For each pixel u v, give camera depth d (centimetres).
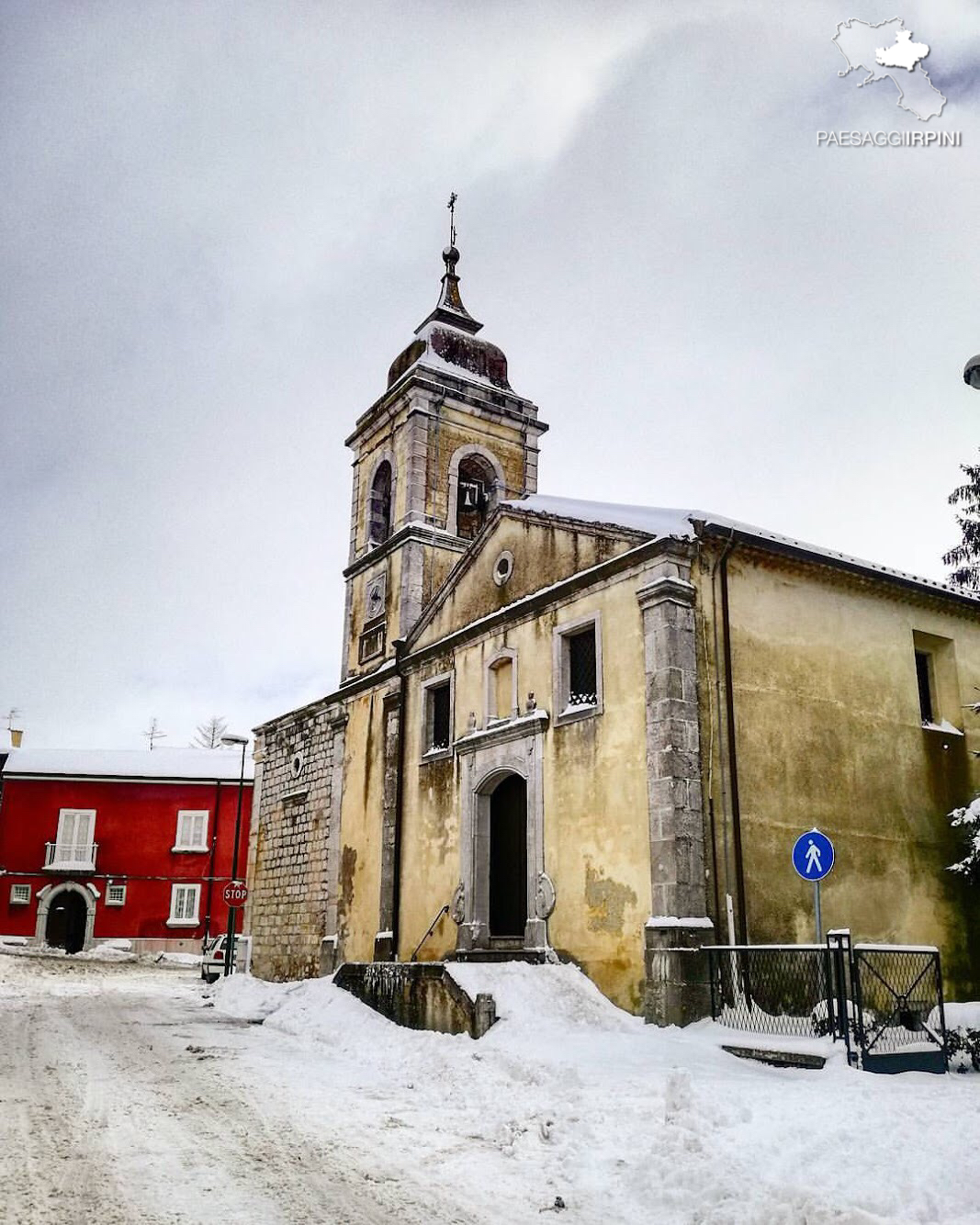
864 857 1545
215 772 4503
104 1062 1164
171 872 4384
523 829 1741
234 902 2695
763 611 1544
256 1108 892
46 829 4388
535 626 1731
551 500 1816
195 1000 2184
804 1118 736
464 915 1769
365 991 1620
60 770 4441
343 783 2344
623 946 1405
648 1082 934
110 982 2881
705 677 1447
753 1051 1091
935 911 1612
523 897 1709
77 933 4431
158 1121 822
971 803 1614
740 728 1458
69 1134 764
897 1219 567
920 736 1698
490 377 2592
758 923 1388
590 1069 1031
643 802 1420
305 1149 738
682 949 1291
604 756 1510
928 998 1114
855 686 1630
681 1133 717
